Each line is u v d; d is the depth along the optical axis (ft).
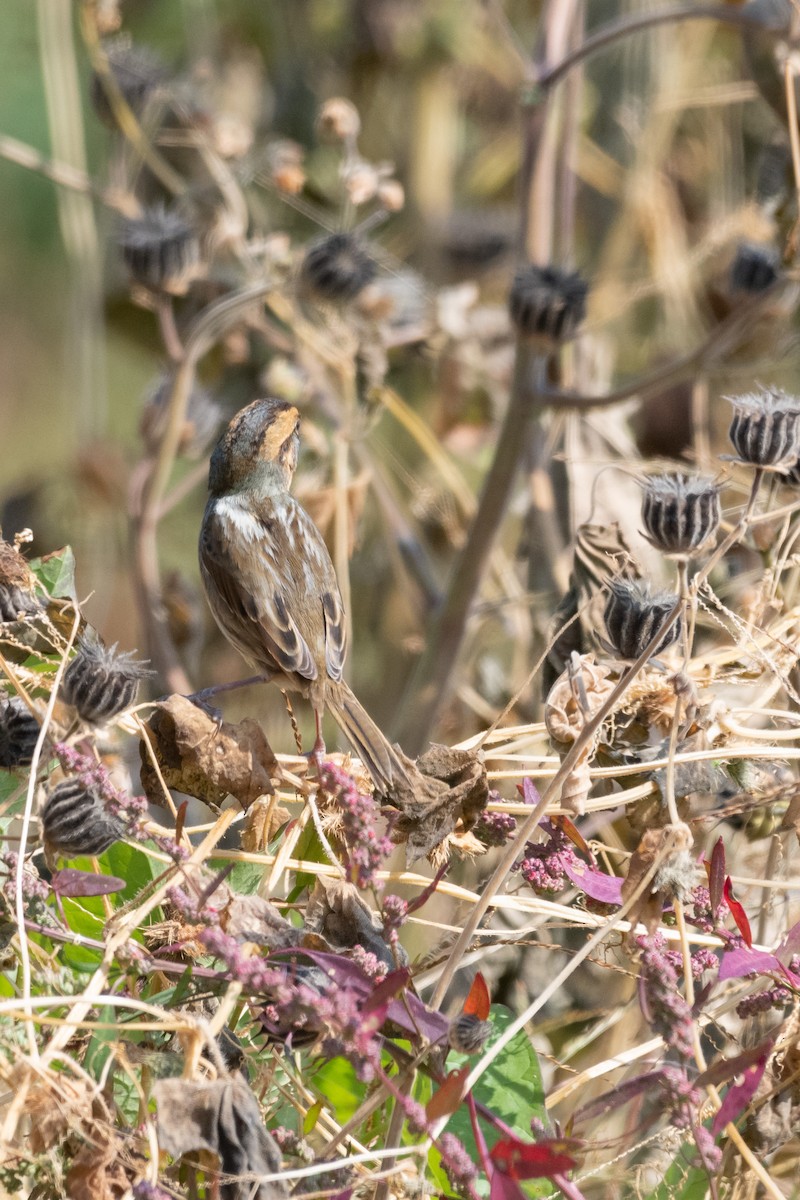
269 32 51.88
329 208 47.32
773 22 30.81
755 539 27.22
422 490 40.75
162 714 20.48
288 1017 16.89
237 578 25.02
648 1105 23.45
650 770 21.44
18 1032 18.24
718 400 41.70
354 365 36.73
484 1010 18.38
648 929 19.83
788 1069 19.72
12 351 61.46
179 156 44.57
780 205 31.19
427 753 20.42
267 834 21.94
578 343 37.17
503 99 55.62
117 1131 17.31
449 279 50.72
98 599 43.73
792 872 26.94
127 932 18.53
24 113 62.18
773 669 22.52
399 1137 17.76
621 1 46.78
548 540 34.60
